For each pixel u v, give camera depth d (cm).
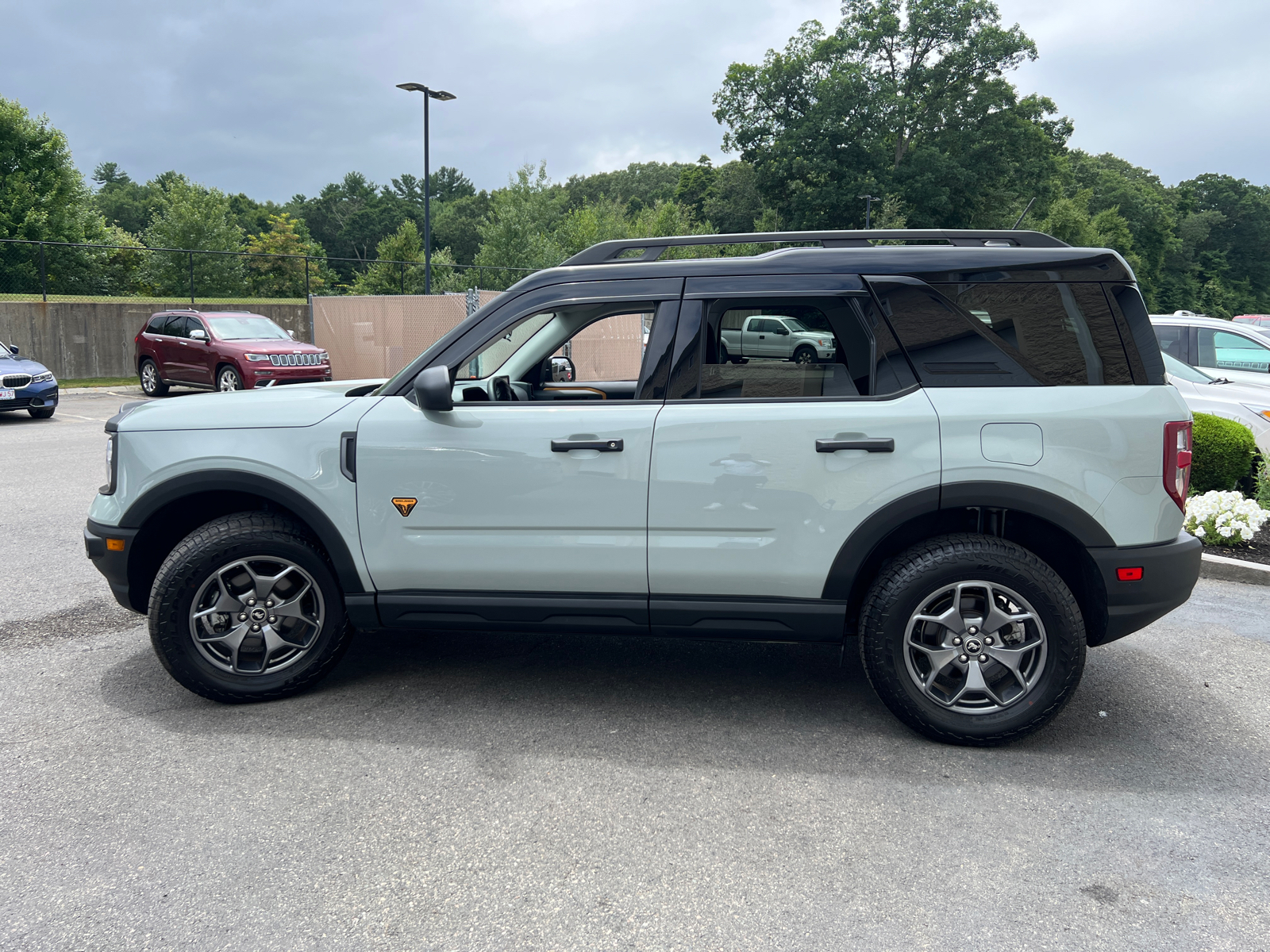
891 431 321
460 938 223
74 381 2188
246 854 260
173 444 356
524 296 352
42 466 980
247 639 365
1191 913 235
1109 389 321
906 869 255
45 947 218
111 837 269
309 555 357
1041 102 5694
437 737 340
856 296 328
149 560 377
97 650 433
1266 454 787
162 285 2486
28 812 283
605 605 343
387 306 1959
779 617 336
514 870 253
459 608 351
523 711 365
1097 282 322
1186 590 325
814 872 253
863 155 5472
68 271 2319
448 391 329
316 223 11662
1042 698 323
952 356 325
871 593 331
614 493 335
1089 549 320
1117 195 9188
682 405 335
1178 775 315
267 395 388
